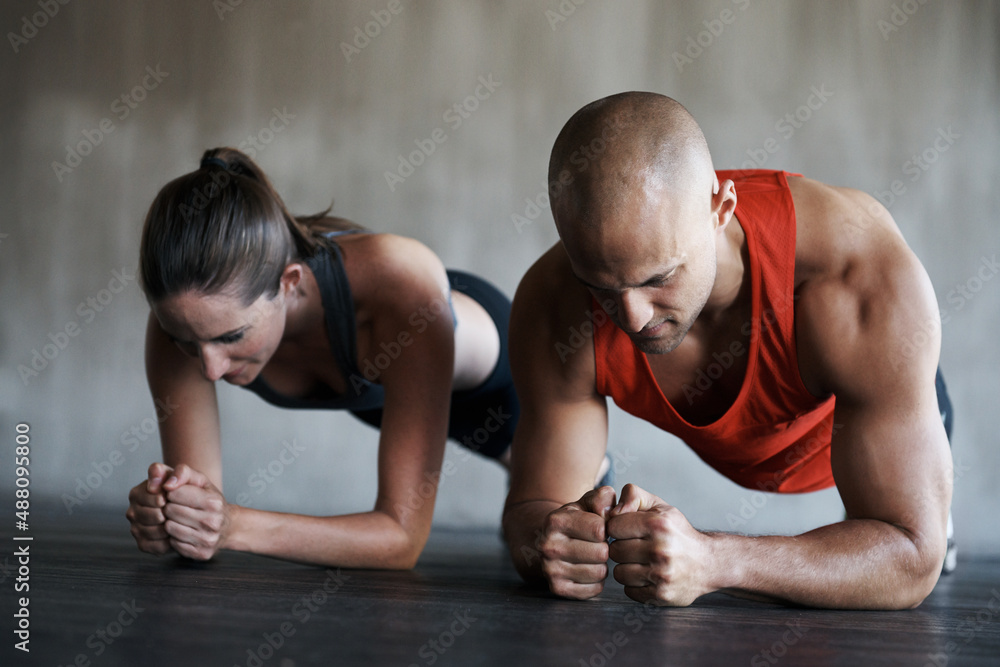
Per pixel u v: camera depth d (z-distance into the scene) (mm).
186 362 1548
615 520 1047
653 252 979
